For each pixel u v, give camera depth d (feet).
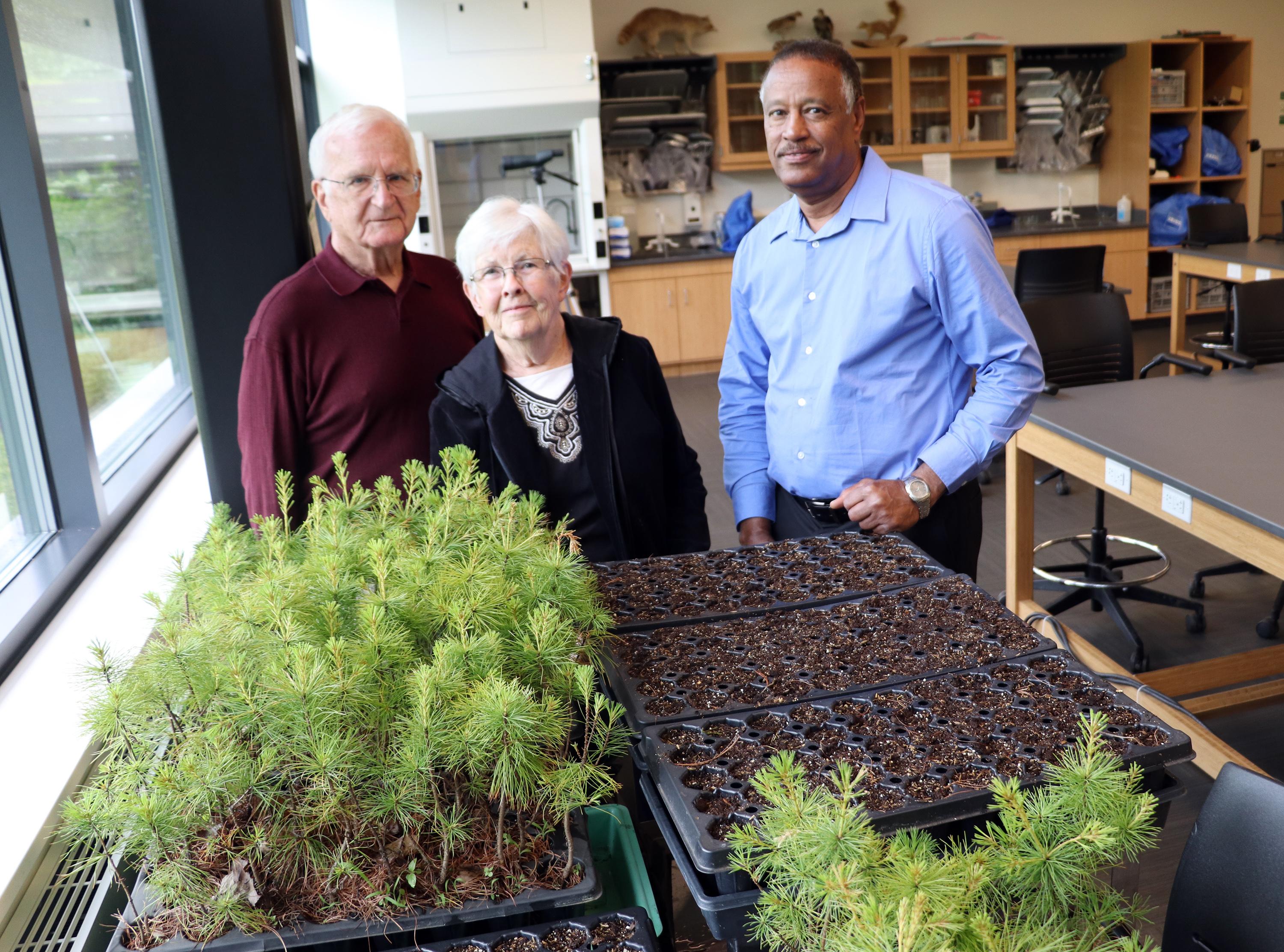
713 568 4.83
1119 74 28.14
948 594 4.30
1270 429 7.99
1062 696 3.40
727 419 7.09
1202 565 12.30
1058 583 11.04
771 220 6.52
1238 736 8.58
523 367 5.86
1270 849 3.05
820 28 26.25
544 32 20.38
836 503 5.74
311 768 2.68
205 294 7.12
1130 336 11.64
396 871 2.90
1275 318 12.09
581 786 2.93
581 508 5.83
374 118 6.03
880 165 6.06
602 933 2.78
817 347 6.21
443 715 2.74
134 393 11.31
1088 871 2.27
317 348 6.21
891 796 2.88
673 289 24.86
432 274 6.82
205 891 2.81
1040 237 26.99
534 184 22.15
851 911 2.05
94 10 10.73
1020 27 27.96
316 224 7.87
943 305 5.90
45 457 7.94
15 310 7.70
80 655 6.10
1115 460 7.74
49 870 4.00
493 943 2.76
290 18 7.20
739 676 3.69
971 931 1.97
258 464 6.19
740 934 2.69
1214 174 28.58
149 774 2.80
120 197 11.40
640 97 24.86
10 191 7.45
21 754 4.85
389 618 3.08
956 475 5.81
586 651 3.55
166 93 6.78
